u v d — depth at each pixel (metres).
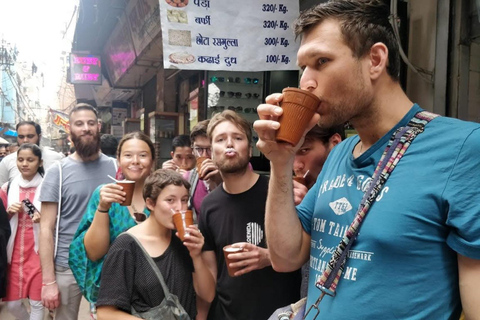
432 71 2.96
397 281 0.92
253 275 1.94
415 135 0.98
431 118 1.00
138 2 7.64
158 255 1.95
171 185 1.94
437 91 2.89
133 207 2.42
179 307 1.86
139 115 14.59
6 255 3.40
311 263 1.19
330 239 1.11
